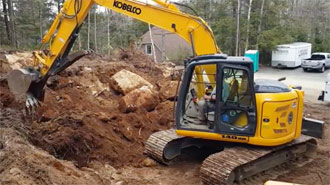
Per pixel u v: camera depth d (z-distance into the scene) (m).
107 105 12.02
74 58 8.40
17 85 8.75
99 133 8.69
